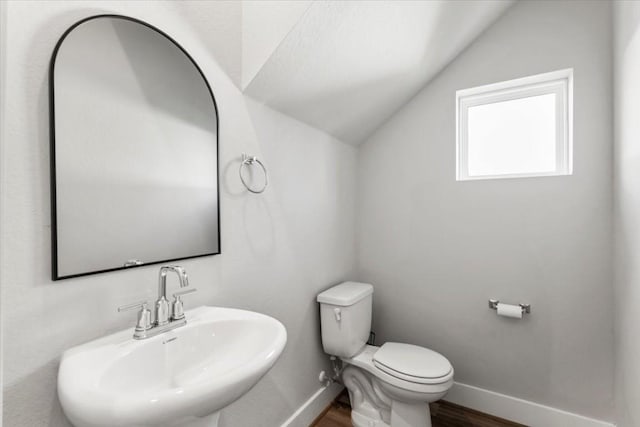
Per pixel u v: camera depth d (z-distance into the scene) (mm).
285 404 1513
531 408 1684
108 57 848
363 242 2258
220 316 997
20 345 672
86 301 792
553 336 1649
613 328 1509
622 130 1323
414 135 2059
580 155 1583
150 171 951
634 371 1161
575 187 1597
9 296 658
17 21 682
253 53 1268
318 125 1809
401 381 1428
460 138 1992
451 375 1449
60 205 737
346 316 1652
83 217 784
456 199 1918
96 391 581
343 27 1273
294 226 1621
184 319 932
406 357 1570
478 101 1962
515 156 1894
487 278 1823
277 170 1506
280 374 1484
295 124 1641
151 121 956
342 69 1491
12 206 666
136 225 907
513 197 1750
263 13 1236
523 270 1725
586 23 1578
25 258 684
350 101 1755
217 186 1172
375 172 2213
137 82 919
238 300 1271
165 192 992
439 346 1970
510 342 1753
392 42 1500
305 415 1629
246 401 1284
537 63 1693
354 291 1799
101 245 821
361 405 1674
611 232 1516
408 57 1663
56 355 730
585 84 1574
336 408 1824
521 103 1875
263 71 1266
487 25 1800
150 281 948
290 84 1399
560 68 1635
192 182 1080
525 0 1734
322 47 1311
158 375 810
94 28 817
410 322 2074
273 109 1484
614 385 1503
